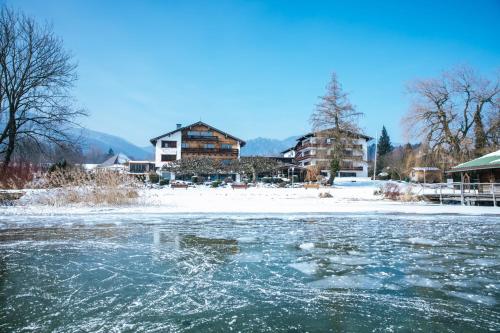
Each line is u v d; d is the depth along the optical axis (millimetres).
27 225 10375
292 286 4875
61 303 4215
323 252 6953
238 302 4273
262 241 8055
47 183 16109
